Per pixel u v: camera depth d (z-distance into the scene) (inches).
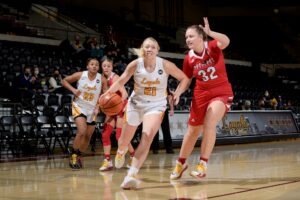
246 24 955.3
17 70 464.8
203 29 174.4
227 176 196.5
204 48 173.5
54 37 660.1
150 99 165.6
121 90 212.8
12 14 637.9
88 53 558.6
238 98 620.7
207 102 177.3
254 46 948.0
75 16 743.7
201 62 174.6
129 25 799.1
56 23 697.6
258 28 955.3
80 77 231.6
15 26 600.7
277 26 965.8
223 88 176.4
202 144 173.6
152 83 163.3
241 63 868.0
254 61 896.3
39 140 382.6
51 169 238.8
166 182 178.7
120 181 184.9
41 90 421.7
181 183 175.3
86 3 789.9
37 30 646.5
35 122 350.9
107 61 234.2
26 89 394.0
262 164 250.7
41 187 170.1
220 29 960.9
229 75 745.0
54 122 361.7
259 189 157.0
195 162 268.4
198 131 183.5
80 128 228.1
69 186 171.5
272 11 956.6
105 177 199.8
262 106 589.3
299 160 273.6
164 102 167.9
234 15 956.6
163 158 303.1
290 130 531.8
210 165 247.4
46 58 517.0
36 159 312.3
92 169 236.8
